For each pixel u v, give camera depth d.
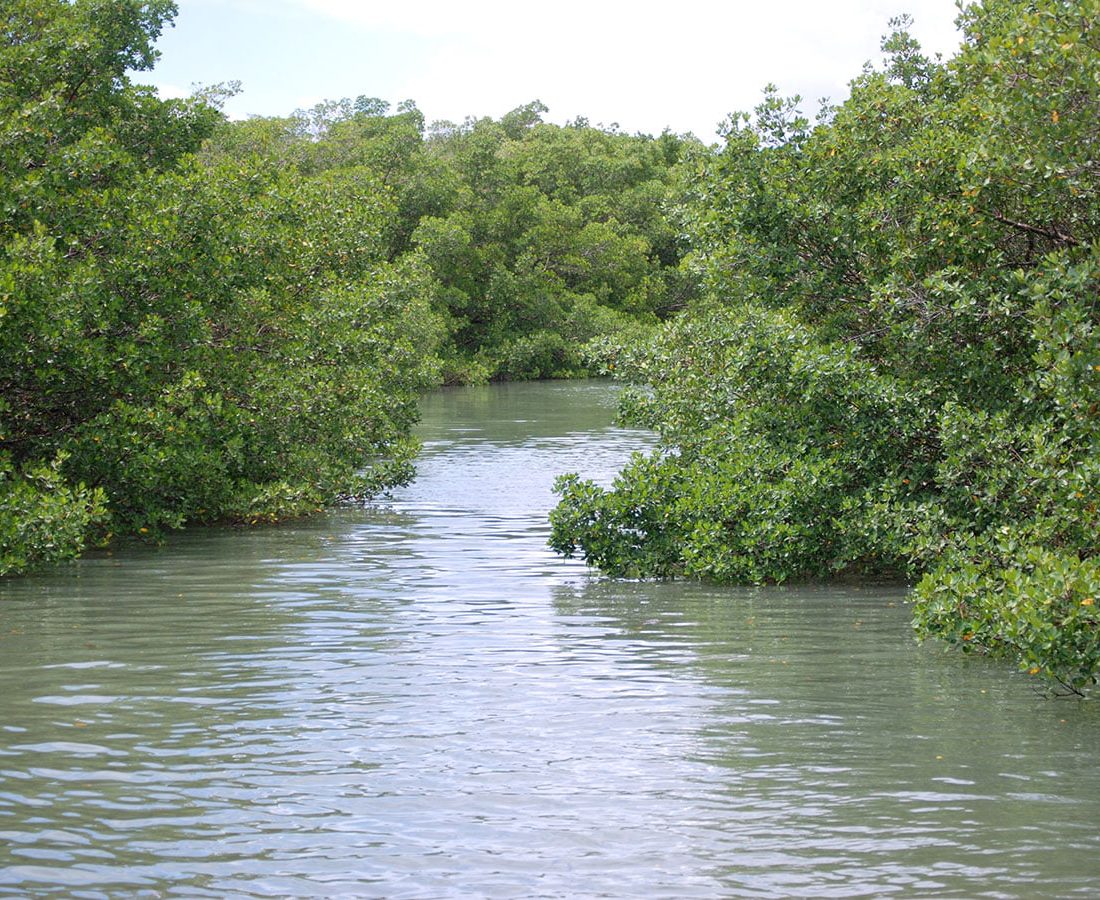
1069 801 6.21
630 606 11.49
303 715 7.79
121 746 7.16
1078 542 9.83
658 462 14.37
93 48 19.48
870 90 14.52
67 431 15.40
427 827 5.91
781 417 13.71
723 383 14.89
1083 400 8.78
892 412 12.65
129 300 15.48
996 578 10.09
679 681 8.66
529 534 16.22
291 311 19.67
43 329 13.85
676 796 6.32
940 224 12.10
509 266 72.06
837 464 13.12
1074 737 7.32
